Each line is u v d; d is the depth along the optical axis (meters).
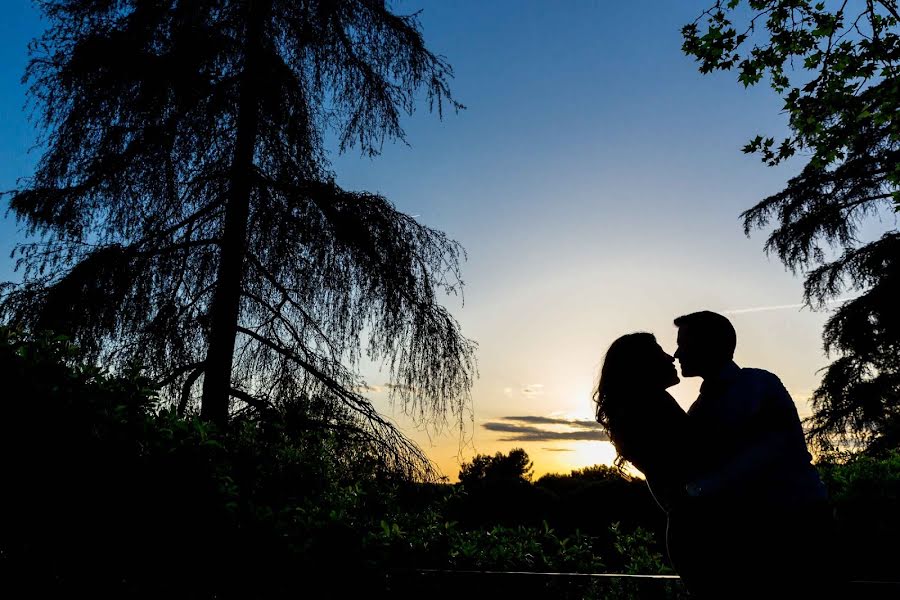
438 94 7.53
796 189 13.97
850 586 2.40
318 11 6.94
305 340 6.91
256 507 3.09
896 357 13.17
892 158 12.49
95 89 6.13
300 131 6.77
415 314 6.76
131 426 2.74
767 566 1.82
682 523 1.95
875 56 5.08
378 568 3.09
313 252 6.61
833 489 4.90
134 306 6.09
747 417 1.89
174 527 2.66
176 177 6.42
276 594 2.82
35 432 2.52
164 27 6.46
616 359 2.11
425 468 6.84
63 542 2.51
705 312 2.12
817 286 14.09
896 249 13.11
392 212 6.86
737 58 5.64
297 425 6.33
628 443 2.02
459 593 3.32
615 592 3.86
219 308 6.39
